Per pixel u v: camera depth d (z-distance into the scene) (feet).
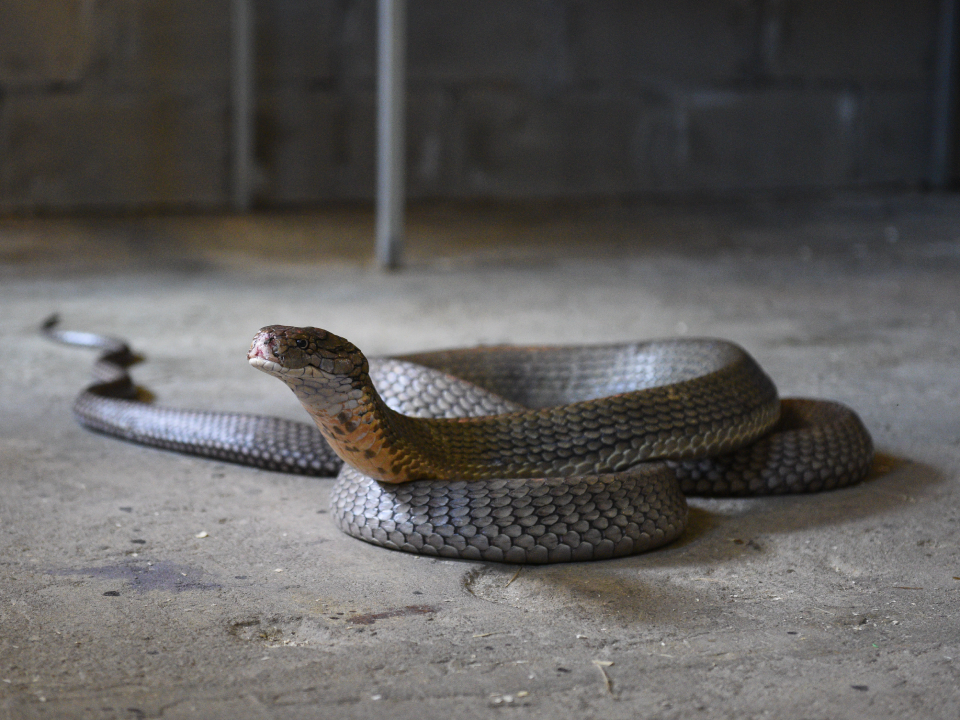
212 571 11.80
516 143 49.78
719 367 15.48
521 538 11.94
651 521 12.33
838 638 10.13
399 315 28.27
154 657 9.66
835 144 55.52
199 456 16.26
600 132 51.01
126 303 29.76
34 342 24.82
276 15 45.34
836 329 26.35
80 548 12.45
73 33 42.47
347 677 9.32
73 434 17.40
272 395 20.06
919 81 56.75
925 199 53.36
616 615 10.68
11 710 8.66
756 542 12.78
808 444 14.78
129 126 43.83
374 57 47.01
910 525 13.35
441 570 11.85
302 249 39.68
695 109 52.37
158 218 43.65
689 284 33.22
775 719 8.64
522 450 13.14
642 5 50.52
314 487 14.90
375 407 11.53
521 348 18.43
